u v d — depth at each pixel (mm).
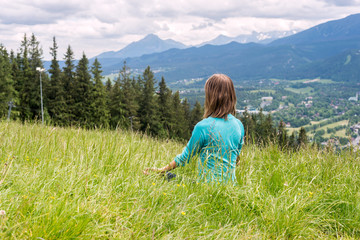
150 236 2318
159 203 2902
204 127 3229
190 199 3000
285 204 3104
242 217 2898
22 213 2209
